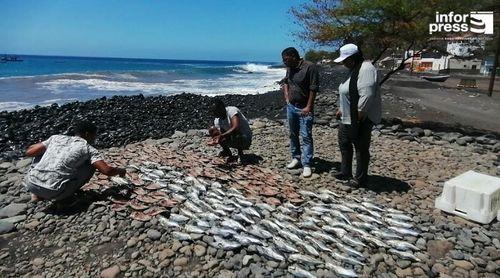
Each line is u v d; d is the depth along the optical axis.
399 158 7.91
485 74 49.25
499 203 5.10
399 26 10.77
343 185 6.13
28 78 29.83
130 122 12.49
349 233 4.70
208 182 6.21
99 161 5.12
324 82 29.42
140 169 6.69
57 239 4.59
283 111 15.07
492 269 3.97
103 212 5.09
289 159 7.62
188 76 46.56
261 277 3.78
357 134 5.61
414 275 3.92
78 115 12.72
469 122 13.01
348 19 11.20
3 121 11.60
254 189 5.87
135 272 3.93
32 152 5.21
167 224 4.70
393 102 17.53
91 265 4.07
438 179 6.59
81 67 68.88
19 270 4.02
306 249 4.30
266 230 4.62
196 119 13.50
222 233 4.46
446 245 4.41
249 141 7.29
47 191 4.98
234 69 81.25
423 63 55.19
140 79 36.91
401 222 4.86
